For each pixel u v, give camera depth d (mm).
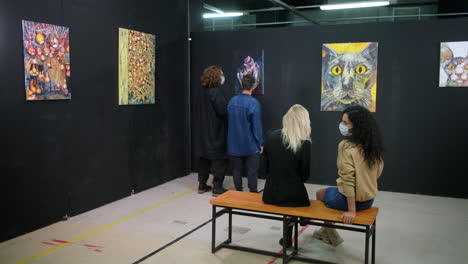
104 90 4992
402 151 5746
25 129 3977
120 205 5098
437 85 5520
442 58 5430
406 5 9648
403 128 5715
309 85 6152
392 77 5711
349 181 3029
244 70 6527
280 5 9148
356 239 3973
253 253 3613
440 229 4266
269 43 6336
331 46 5934
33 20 3992
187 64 6879
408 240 3951
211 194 5668
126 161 5453
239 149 5230
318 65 6074
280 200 3346
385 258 3521
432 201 5348
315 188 5961
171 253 3602
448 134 5520
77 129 4617
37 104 4098
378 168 3127
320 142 6152
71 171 4566
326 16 10234
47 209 4285
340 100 5961
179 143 6719
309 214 3168
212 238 3604
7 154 3809
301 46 6141
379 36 5719
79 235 4027
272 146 3385
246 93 5207
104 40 4953
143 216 4660
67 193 4527
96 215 4688
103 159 5039
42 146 4180
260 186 6105
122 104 5293
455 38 5383
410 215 4742
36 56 4027
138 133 5668
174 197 5504
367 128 3035
